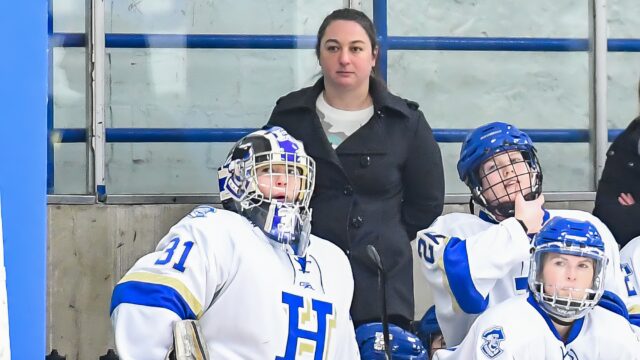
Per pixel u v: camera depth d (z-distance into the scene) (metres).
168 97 15.00
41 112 7.50
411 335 11.23
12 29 7.42
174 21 14.99
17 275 7.47
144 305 8.66
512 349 9.48
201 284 8.87
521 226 10.59
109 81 14.84
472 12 15.71
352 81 12.52
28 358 7.51
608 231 11.25
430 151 12.68
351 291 9.93
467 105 15.75
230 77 15.15
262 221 9.43
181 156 15.03
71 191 14.70
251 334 9.02
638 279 11.46
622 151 12.75
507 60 15.80
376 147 12.49
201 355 8.63
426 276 10.88
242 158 9.53
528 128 15.87
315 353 9.25
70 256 14.44
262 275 9.12
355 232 12.27
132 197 14.69
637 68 15.99
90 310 14.46
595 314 9.94
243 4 15.15
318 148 12.39
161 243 9.25
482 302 10.53
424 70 15.65
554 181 15.85
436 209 12.73
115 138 14.87
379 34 15.52
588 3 15.91
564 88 15.91
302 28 15.27
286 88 15.27
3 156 7.43
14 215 7.46
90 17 14.73
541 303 9.70
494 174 11.02
